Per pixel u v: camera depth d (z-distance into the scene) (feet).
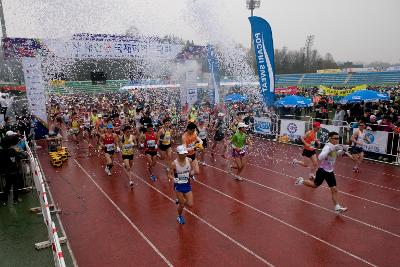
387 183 32.89
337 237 21.47
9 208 27.12
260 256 19.25
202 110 65.77
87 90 132.26
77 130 56.03
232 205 27.48
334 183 24.85
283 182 33.73
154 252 19.97
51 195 30.55
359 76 165.89
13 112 75.20
